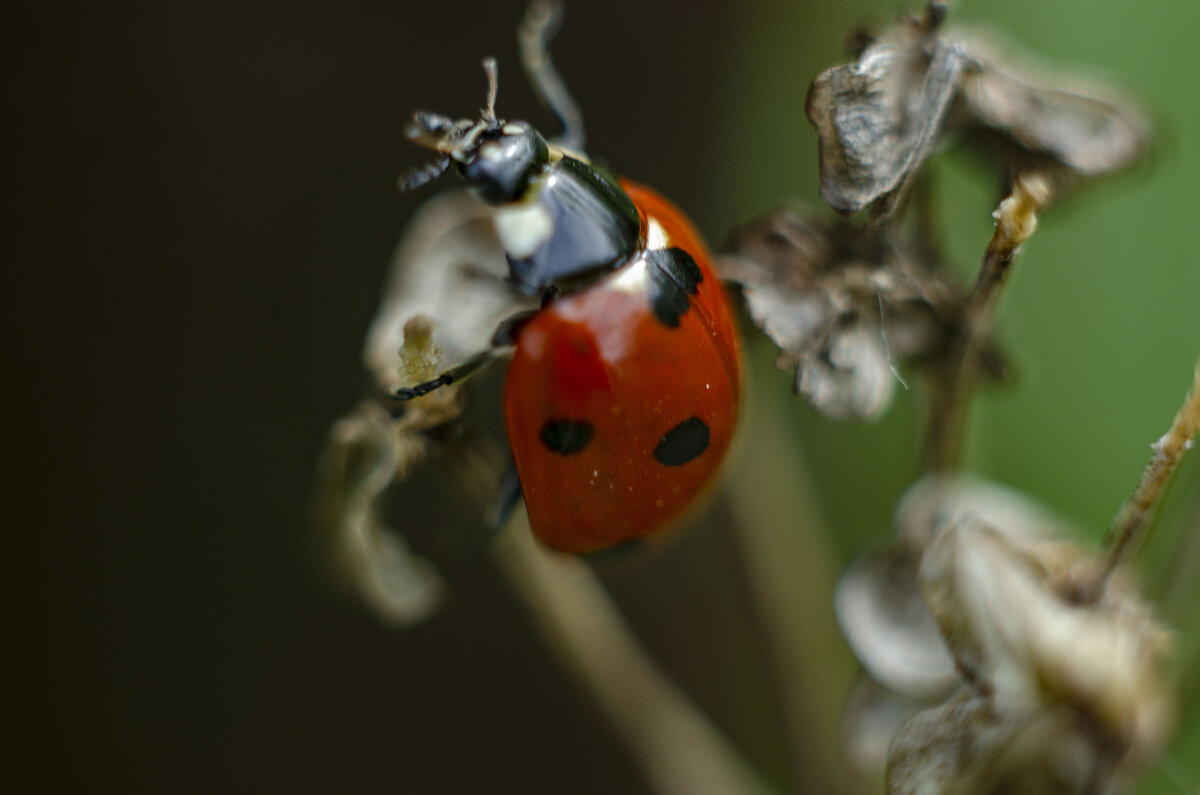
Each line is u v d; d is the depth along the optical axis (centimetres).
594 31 10
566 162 6
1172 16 7
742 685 9
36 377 10
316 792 9
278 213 9
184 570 9
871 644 6
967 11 8
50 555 9
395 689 9
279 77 9
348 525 6
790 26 8
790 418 8
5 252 10
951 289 6
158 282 9
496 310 6
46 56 10
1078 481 7
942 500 6
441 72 9
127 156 10
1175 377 7
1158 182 7
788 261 6
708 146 9
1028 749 6
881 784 7
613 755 9
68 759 9
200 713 9
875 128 6
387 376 6
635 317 6
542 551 6
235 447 9
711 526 9
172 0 10
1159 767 6
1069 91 6
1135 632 6
